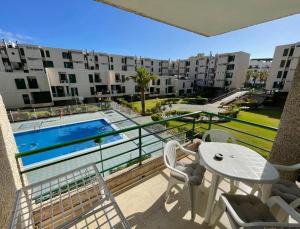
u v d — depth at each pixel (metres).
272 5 1.55
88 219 1.76
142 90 17.06
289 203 1.56
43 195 1.38
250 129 12.59
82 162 8.23
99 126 14.49
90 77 24.47
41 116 15.56
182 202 2.08
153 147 9.35
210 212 1.75
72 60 27.94
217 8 1.67
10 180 1.29
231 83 31.91
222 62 32.53
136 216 1.87
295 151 2.01
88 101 24.81
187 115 3.14
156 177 2.59
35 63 24.45
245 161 1.67
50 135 12.66
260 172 1.49
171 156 2.10
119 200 2.11
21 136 12.31
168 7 1.67
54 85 21.33
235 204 1.45
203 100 25.61
